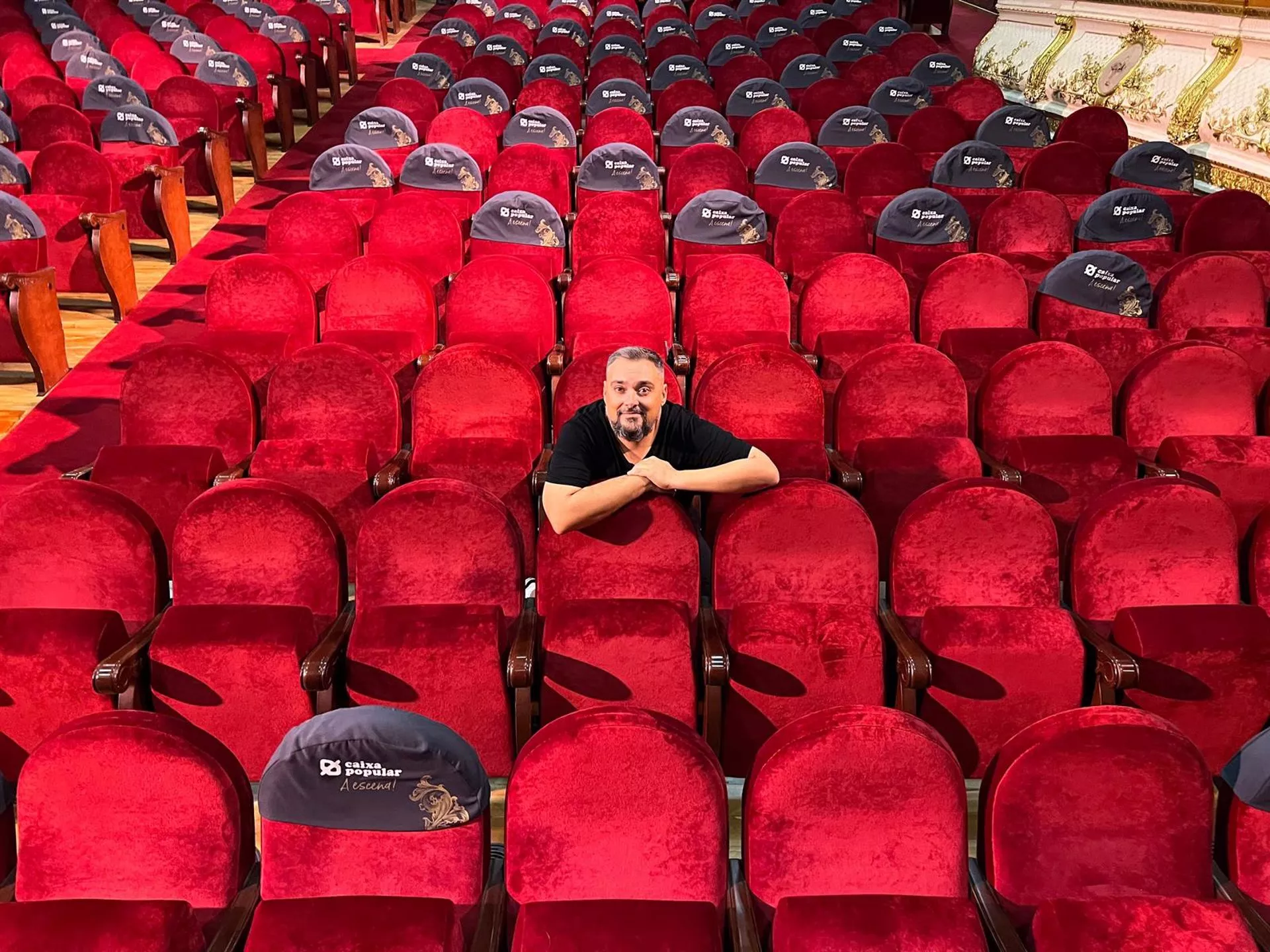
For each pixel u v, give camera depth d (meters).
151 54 5.13
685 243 3.35
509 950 1.29
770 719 1.71
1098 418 2.40
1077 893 1.28
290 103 5.59
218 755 1.28
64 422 2.97
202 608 1.67
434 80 5.12
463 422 2.32
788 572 1.78
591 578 1.79
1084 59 5.77
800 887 1.27
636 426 1.80
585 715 1.24
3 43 5.57
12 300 3.01
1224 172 4.61
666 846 1.25
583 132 4.76
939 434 2.38
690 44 5.84
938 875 1.27
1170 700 1.69
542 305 2.82
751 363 2.30
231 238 4.41
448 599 1.76
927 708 1.72
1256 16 4.57
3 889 1.37
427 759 1.19
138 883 1.28
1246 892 1.36
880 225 3.38
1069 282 2.96
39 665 1.63
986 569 1.80
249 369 2.68
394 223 3.21
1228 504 2.20
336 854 1.25
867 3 7.02
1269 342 2.79
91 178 3.69
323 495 2.14
